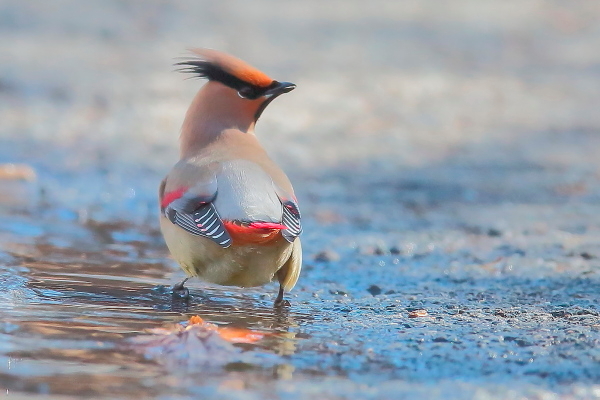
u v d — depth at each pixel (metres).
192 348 7.48
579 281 10.53
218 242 8.78
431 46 33.69
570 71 30.59
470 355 7.56
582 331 8.34
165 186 9.96
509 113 24.25
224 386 6.61
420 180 17.34
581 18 40.69
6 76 24.12
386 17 39.09
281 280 9.64
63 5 35.53
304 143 20.11
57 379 6.64
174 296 9.68
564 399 6.55
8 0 35.41
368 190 16.44
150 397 6.34
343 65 29.19
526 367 7.26
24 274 10.18
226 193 9.19
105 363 7.05
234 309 9.23
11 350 7.28
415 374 7.06
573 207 15.34
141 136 19.66
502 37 36.16
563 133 22.12
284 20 36.84
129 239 12.53
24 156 17.42
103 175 16.50
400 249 12.33
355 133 21.34
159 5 37.34
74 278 10.18
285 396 6.45
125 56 28.06
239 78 10.42
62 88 23.36
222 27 34.22
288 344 7.84
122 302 9.24
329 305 9.55
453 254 12.11
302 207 15.05
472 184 17.09
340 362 7.32
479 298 9.87
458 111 24.17
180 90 24.03
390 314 9.13
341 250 12.32
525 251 12.20
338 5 41.22
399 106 24.39
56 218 13.48
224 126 10.45
